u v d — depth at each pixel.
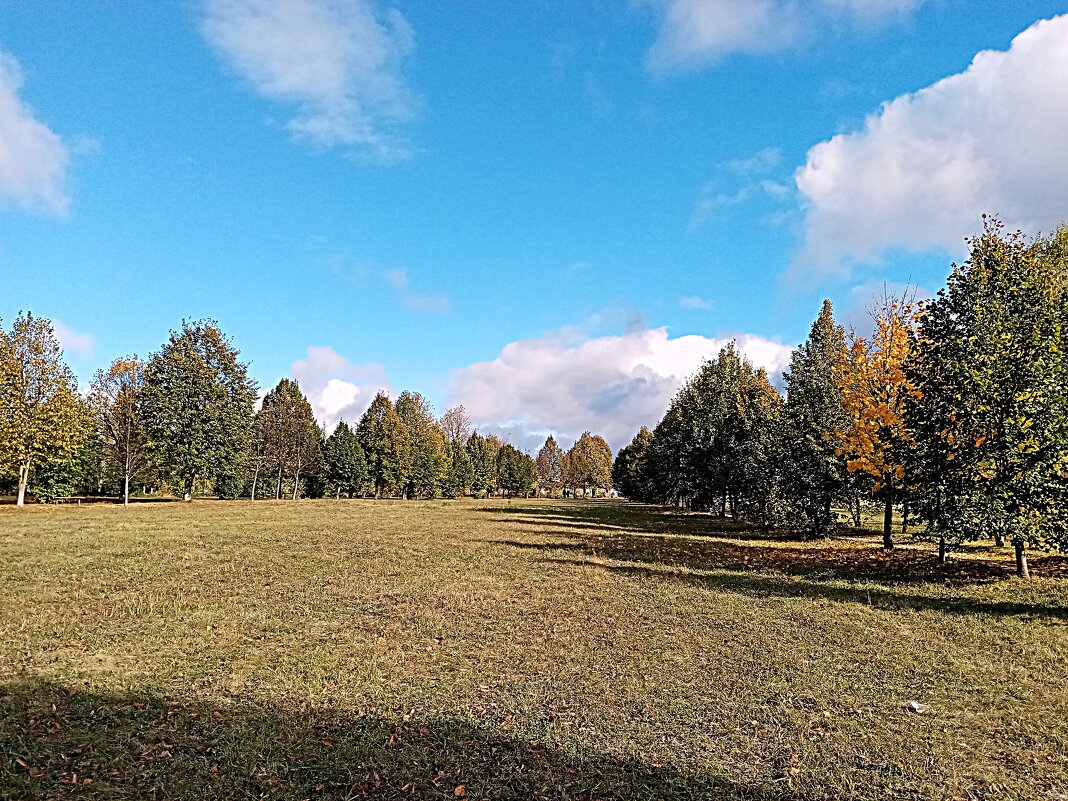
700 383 30.73
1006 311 12.03
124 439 37.59
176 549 15.62
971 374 11.78
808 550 17.31
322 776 4.45
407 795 4.23
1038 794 4.27
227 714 5.48
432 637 8.05
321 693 6.02
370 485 59.81
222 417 40.22
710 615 9.29
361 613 9.33
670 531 24.27
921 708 5.68
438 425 72.56
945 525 12.27
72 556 14.02
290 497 58.88
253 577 12.15
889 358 16.78
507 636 8.11
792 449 20.23
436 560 14.98
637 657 7.22
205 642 7.67
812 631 8.35
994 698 5.92
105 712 5.47
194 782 4.33
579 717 5.50
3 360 31.19
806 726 5.33
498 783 4.38
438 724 5.32
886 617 9.08
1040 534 11.09
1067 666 6.82
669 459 33.22
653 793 4.28
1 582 11.06
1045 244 19.86
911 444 13.48
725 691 6.14
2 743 4.83
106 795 4.15
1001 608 9.45
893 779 4.46
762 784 4.39
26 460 32.81
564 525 27.11
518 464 87.81
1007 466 11.48
